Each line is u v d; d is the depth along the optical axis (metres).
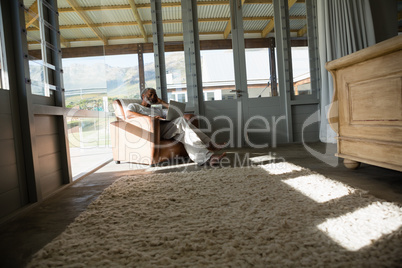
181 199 1.51
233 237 1.00
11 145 1.51
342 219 1.09
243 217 1.19
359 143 1.91
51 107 1.89
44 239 1.12
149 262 0.85
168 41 4.31
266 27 4.46
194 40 4.33
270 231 1.02
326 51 4.16
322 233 0.98
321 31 4.16
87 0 3.76
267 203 1.35
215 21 4.39
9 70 1.53
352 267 0.77
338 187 1.56
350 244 0.90
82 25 3.62
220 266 0.81
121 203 1.50
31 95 1.65
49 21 2.05
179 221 1.19
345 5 4.00
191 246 0.93
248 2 4.40
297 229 1.02
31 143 1.61
